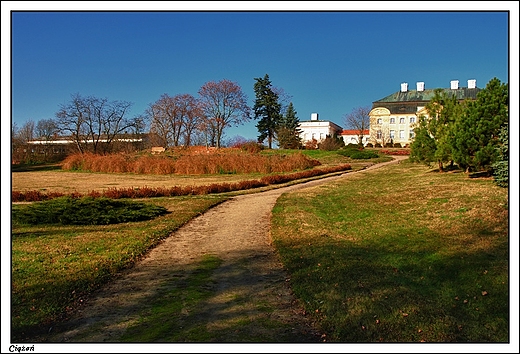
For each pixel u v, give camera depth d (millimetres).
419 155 20375
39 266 7039
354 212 11383
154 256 7996
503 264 5598
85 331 4602
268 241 8961
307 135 80250
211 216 12750
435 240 7309
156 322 4805
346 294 5258
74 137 49531
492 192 11047
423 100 68750
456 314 4539
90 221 11211
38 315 4992
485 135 14125
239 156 31375
